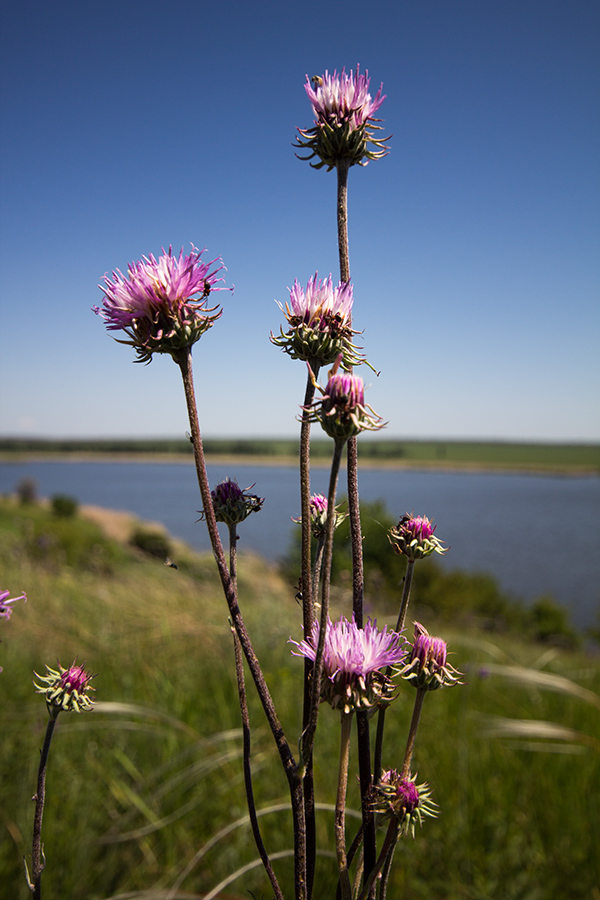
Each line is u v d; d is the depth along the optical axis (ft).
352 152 3.32
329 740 12.39
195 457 2.59
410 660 3.05
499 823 10.28
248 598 25.66
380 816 2.93
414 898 9.18
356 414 2.61
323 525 3.14
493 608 56.70
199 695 14.61
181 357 2.73
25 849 9.50
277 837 10.09
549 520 246.06
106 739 12.23
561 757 12.44
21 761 11.25
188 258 2.83
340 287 3.22
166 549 44.09
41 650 17.26
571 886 9.24
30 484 127.13
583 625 78.54
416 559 3.23
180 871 9.53
